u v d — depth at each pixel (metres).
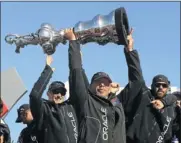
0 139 8.94
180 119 8.15
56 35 7.44
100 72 7.23
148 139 7.88
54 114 7.91
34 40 7.49
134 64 7.73
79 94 6.96
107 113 6.93
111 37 7.37
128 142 7.98
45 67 7.70
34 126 8.32
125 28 7.58
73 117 7.96
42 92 7.67
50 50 7.57
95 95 7.05
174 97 8.27
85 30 7.32
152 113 7.94
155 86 8.09
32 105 7.71
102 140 6.78
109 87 7.18
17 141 9.25
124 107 7.85
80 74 7.03
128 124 7.96
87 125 6.84
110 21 7.25
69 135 7.83
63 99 8.14
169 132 7.97
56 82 8.13
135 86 7.74
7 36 7.53
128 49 7.73
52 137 7.83
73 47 7.19
